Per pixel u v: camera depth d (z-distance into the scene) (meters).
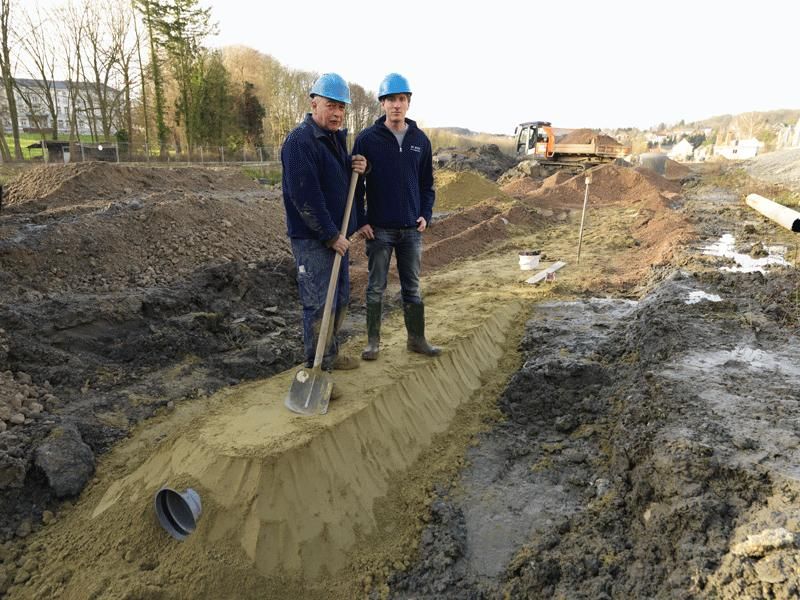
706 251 9.77
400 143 4.41
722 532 2.80
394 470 3.93
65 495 3.72
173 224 9.80
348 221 3.99
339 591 3.09
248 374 5.67
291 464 3.29
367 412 3.96
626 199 20.69
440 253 11.20
